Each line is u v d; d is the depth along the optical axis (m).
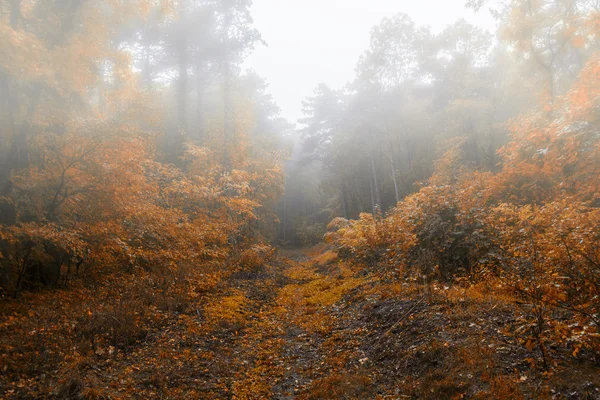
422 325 6.21
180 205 15.73
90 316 7.21
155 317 7.93
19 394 4.61
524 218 7.53
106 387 4.95
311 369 6.11
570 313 5.15
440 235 8.91
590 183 8.17
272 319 9.30
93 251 10.02
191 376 5.69
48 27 9.55
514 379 4.20
